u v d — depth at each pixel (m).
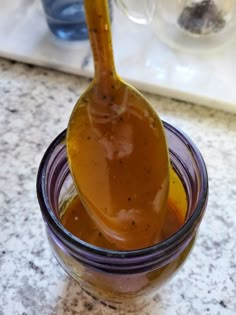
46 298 0.15
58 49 0.21
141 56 0.21
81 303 0.15
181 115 0.20
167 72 0.21
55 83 0.21
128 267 0.11
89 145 0.12
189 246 0.13
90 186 0.12
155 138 0.12
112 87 0.11
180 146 0.13
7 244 0.16
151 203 0.12
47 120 0.19
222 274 0.15
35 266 0.16
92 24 0.10
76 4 0.21
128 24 0.22
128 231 0.12
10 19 0.23
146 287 0.13
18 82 0.21
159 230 0.13
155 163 0.12
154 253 0.11
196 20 0.21
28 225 0.16
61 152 0.13
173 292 0.15
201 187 0.12
